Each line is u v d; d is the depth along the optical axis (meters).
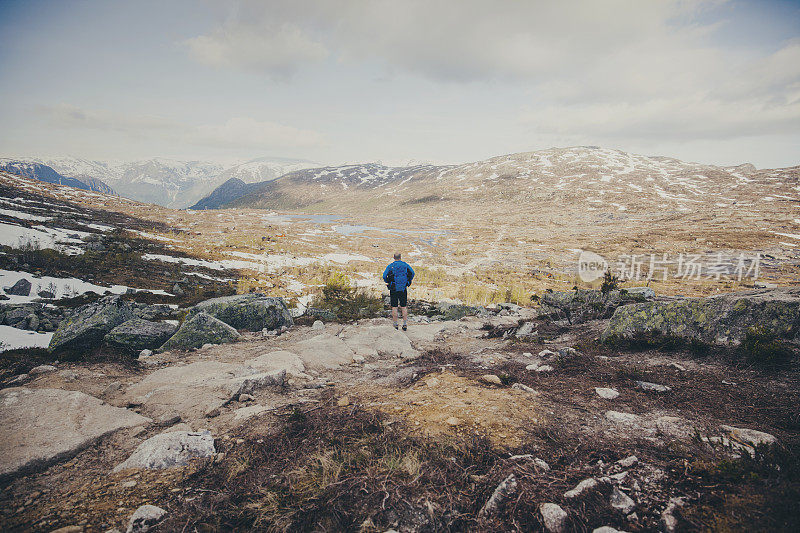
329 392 5.27
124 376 5.87
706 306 6.35
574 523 2.32
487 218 124.44
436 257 64.12
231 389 5.04
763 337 5.11
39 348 6.90
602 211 111.12
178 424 4.09
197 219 104.06
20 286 18.28
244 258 48.66
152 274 29.27
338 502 2.59
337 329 10.58
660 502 2.42
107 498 2.75
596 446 3.24
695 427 3.42
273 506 2.60
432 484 2.76
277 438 3.64
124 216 80.56
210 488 2.89
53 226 45.09
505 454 3.15
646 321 7.01
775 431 3.21
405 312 10.30
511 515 2.43
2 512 2.53
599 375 5.32
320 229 106.31
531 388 4.84
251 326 10.88
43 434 3.54
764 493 2.29
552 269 50.84
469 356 7.39
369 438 3.49
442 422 3.81
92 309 8.33
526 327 10.01
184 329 8.35
